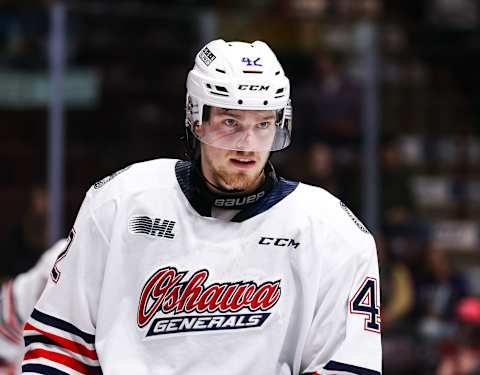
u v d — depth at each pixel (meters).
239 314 6.88
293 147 15.70
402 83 16.20
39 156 15.22
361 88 16.00
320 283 6.93
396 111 16.17
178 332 6.89
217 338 6.88
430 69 16.42
